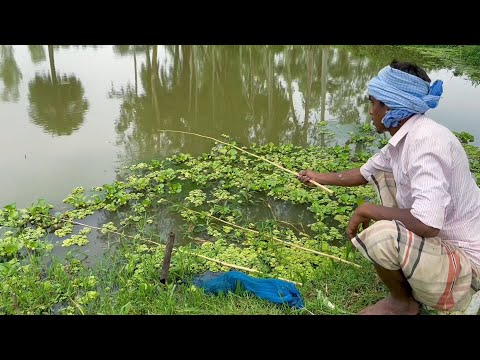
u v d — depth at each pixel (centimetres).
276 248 406
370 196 499
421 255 278
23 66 970
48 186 525
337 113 765
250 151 621
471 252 291
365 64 1024
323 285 355
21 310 338
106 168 571
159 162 573
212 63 1020
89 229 444
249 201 493
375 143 644
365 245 289
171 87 880
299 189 504
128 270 376
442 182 269
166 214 474
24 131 670
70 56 1051
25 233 434
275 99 830
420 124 285
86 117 726
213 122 723
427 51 1096
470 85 873
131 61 1030
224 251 406
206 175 549
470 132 668
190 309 329
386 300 324
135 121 719
